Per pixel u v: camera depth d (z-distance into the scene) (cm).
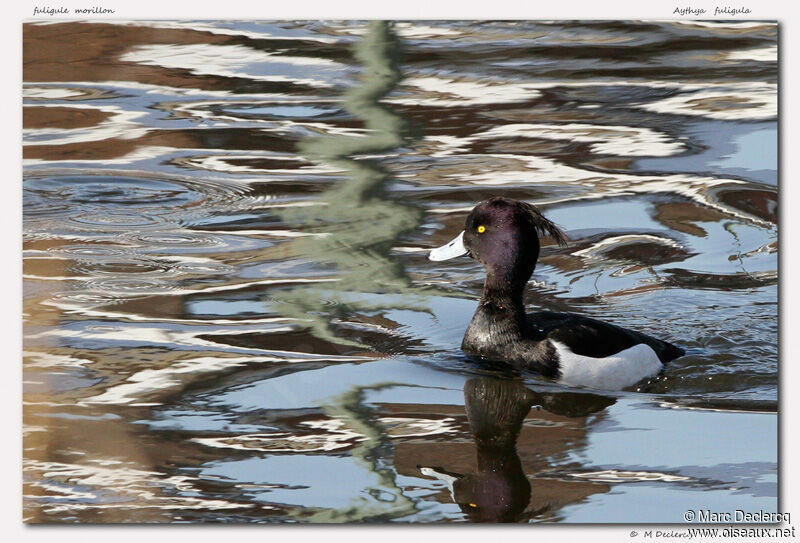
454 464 844
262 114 1811
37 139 1678
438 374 1023
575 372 1020
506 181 1523
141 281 1233
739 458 856
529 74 2012
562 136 1700
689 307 1186
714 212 1423
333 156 1634
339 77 1997
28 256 1294
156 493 801
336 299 1191
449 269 1282
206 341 1077
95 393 962
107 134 1709
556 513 779
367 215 1426
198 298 1188
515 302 1073
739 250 1320
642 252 1317
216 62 2066
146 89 1912
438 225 1385
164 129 1733
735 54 2111
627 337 1061
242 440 884
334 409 940
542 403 969
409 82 1975
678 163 1584
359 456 856
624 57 2106
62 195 1486
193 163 1608
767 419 933
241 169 1586
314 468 837
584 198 1466
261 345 1072
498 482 816
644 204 1448
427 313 1165
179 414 924
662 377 1035
